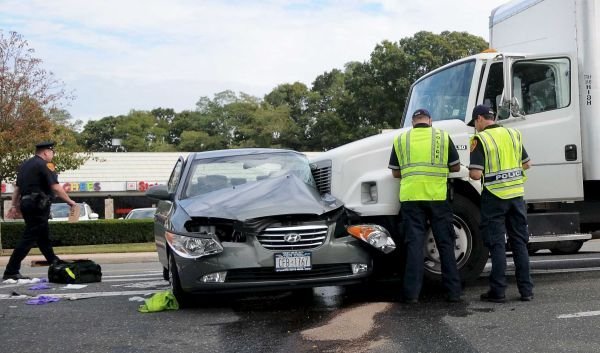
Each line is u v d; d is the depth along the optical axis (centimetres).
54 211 2466
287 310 620
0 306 690
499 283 620
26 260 1498
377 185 665
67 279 880
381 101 5356
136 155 3850
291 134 8081
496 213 625
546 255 1081
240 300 685
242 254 589
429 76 813
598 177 748
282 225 604
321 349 466
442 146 631
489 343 471
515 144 635
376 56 5419
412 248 630
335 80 8631
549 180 741
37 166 912
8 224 2059
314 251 599
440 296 665
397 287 741
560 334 490
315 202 632
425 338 488
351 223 646
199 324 568
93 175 3778
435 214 630
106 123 9575
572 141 749
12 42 1855
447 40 5209
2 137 1812
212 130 9619
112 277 996
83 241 2120
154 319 596
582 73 758
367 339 489
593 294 645
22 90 1880
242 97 9800
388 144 691
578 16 762
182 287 609
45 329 567
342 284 613
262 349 474
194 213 622
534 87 743
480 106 652
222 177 730
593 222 793
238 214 605
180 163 826
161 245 773
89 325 579
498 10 931
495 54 729
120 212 3938
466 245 689
